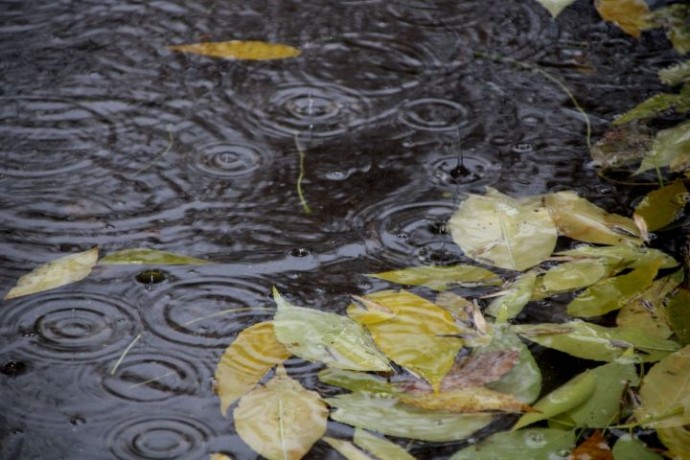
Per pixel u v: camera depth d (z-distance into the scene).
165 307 1.53
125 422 1.46
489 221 1.59
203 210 1.61
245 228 1.59
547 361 1.51
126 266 1.56
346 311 1.53
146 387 1.48
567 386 1.48
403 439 1.46
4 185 1.63
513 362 1.49
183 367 1.49
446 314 1.51
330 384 1.48
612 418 1.46
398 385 1.48
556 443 1.45
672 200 1.62
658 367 1.48
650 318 1.52
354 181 1.64
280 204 1.62
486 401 1.46
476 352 1.49
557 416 1.47
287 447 1.44
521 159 1.67
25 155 1.66
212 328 1.52
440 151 1.67
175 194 1.62
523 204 1.61
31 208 1.61
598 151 1.67
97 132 1.68
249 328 1.51
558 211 1.60
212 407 1.47
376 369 1.48
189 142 1.67
